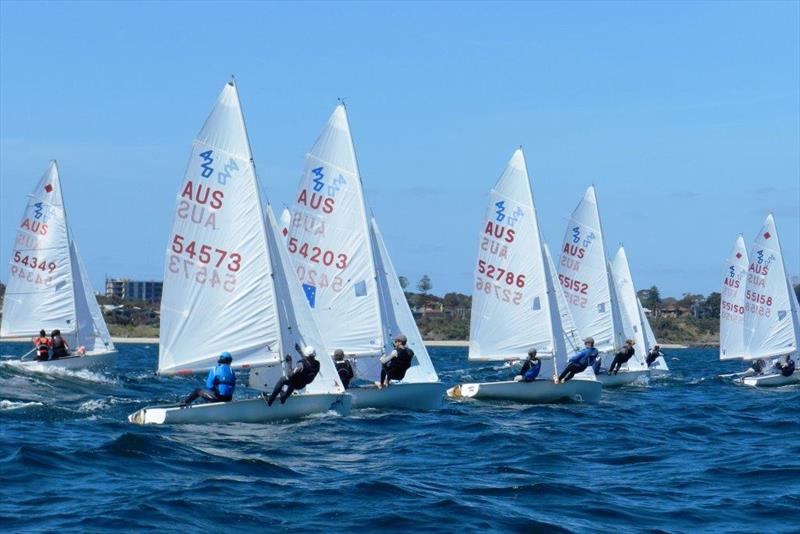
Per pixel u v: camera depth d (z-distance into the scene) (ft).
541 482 97.45
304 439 118.93
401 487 92.17
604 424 146.72
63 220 238.48
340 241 157.99
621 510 88.02
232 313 132.87
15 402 155.43
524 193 182.91
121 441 107.04
